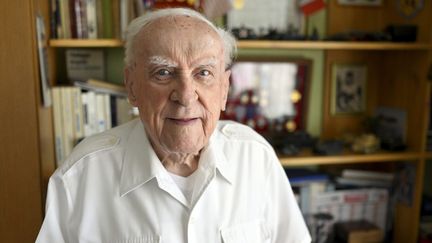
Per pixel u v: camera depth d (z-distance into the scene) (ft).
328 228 5.57
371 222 5.87
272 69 5.75
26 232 3.91
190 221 2.62
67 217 2.67
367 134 5.69
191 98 2.33
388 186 5.86
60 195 2.69
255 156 3.01
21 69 3.69
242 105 5.74
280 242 3.11
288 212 3.11
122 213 2.64
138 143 2.72
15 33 3.64
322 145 5.32
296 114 5.90
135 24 2.49
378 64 6.09
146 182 2.63
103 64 5.33
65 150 4.76
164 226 2.61
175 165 2.78
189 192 2.75
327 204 5.68
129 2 4.78
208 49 2.36
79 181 2.69
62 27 4.66
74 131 4.77
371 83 6.14
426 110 5.23
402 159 5.39
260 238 2.93
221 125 3.16
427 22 5.08
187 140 2.42
